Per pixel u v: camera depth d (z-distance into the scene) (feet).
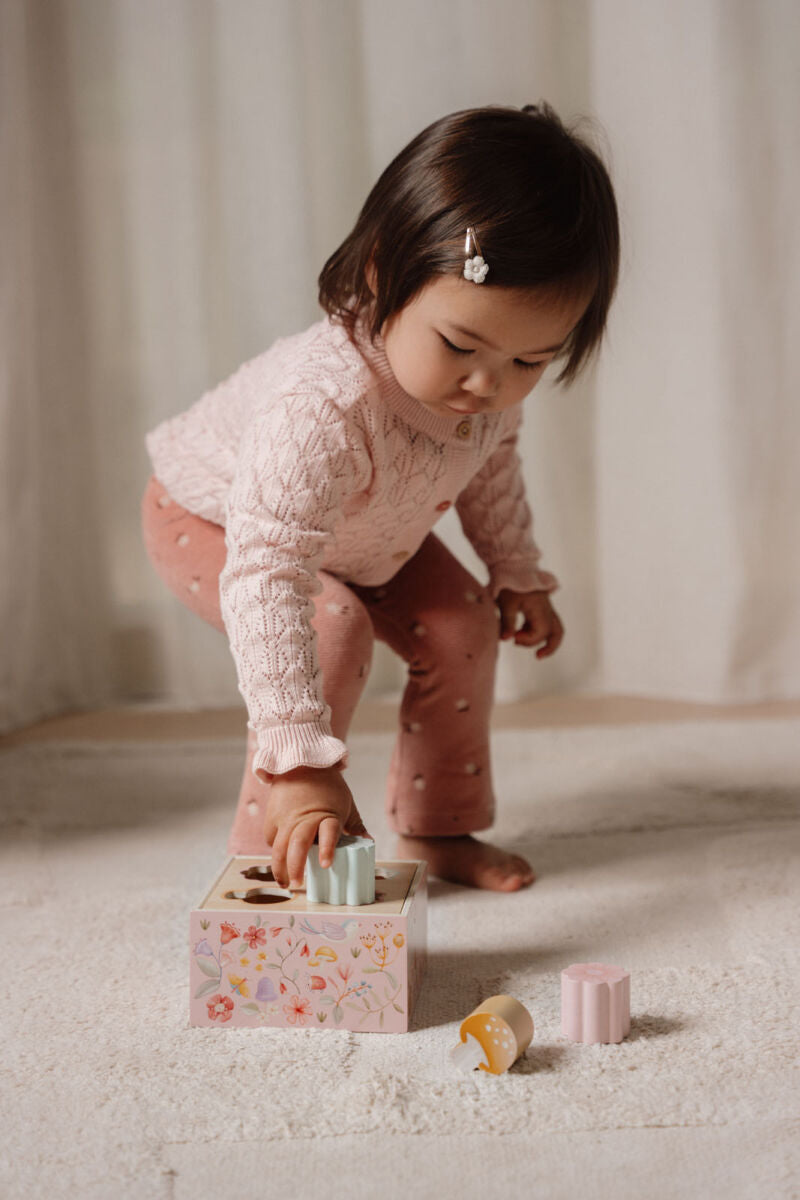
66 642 6.47
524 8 6.07
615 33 6.11
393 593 3.88
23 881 3.78
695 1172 2.20
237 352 6.38
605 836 4.15
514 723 5.94
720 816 4.32
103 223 6.31
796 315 6.18
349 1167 2.23
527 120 3.16
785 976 2.99
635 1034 2.71
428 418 3.33
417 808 3.86
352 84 6.26
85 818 4.49
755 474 6.26
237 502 3.09
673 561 6.39
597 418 6.39
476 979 3.03
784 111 6.05
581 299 3.03
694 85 6.06
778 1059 2.58
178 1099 2.47
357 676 3.45
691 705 6.28
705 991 2.92
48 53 6.19
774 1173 2.19
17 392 5.98
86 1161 2.25
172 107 6.20
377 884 2.99
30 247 6.11
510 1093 2.47
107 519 6.53
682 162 6.13
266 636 2.94
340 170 6.32
